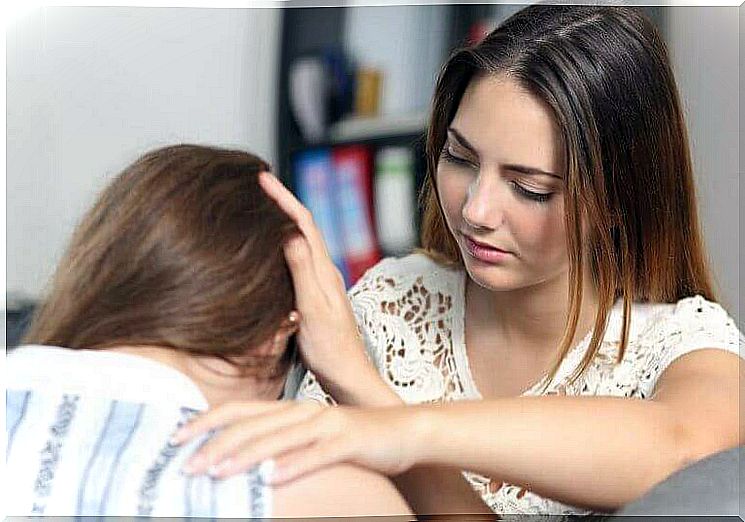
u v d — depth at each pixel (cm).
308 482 65
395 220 216
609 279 97
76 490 62
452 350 113
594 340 100
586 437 74
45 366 68
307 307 81
